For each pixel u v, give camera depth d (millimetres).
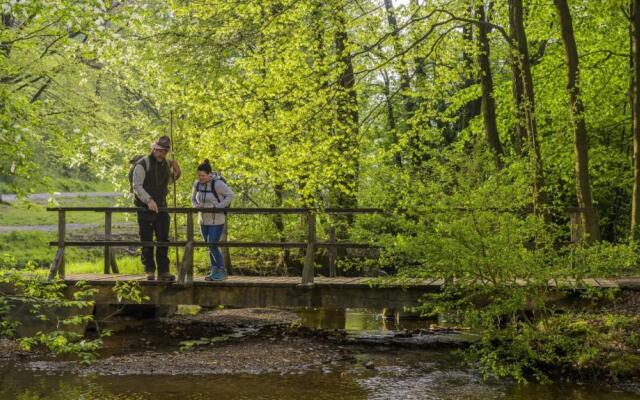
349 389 8875
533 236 10242
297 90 15094
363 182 16578
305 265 11367
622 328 9820
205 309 14953
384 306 11266
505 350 10055
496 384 9055
